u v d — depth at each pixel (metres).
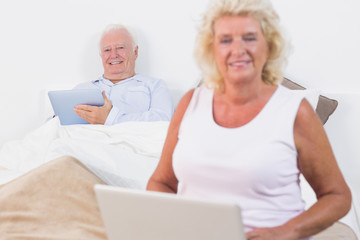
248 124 1.21
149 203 1.07
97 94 2.81
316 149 1.21
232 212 1.00
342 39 2.84
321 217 1.20
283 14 2.88
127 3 3.17
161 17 3.13
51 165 1.82
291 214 1.24
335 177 1.23
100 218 1.67
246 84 1.23
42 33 3.28
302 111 1.21
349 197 1.24
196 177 1.24
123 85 3.12
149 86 3.10
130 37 3.12
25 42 3.30
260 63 1.23
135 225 1.11
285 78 2.88
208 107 1.29
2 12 3.29
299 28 2.88
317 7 2.84
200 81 3.09
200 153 1.23
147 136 2.60
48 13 3.26
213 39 1.27
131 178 2.04
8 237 1.53
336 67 2.86
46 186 1.75
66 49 3.28
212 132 1.24
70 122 2.84
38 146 2.49
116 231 1.14
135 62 3.22
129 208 1.10
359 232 2.10
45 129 2.56
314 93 2.68
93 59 3.27
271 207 1.22
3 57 3.33
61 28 3.27
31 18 3.28
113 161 2.12
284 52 1.25
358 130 2.81
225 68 1.23
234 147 1.20
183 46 3.13
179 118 1.36
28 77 3.33
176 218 1.05
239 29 1.21
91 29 3.24
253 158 1.18
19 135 3.36
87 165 1.99
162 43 3.15
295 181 1.25
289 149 1.20
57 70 3.31
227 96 1.28
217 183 1.22
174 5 3.10
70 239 1.52
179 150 1.27
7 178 2.11
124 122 2.73
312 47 2.88
